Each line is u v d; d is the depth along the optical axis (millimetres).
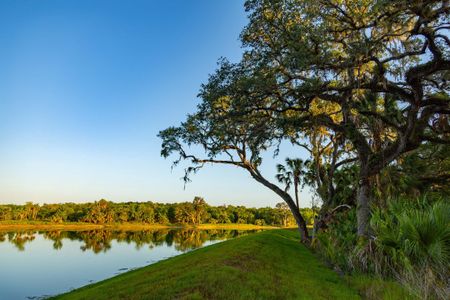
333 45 16641
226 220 146750
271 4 16625
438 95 17000
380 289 10453
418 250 10148
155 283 10672
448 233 9711
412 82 14141
